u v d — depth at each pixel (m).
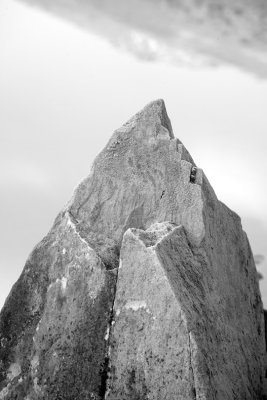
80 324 3.01
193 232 3.16
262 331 3.89
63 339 3.04
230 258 3.56
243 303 3.64
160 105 3.50
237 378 3.11
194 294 2.90
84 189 3.38
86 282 3.05
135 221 3.26
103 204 3.33
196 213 3.19
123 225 3.26
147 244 2.92
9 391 3.13
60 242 3.27
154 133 3.41
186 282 2.90
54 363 3.03
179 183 3.27
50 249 3.30
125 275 2.95
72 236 3.22
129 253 2.96
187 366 2.63
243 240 3.84
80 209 3.35
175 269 2.89
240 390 3.10
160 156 3.35
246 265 3.83
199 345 2.67
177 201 3.24
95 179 3.39
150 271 2.84
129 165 3.38
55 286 3.18
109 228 3.27
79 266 3.11
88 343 2.95
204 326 2.84
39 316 3.20
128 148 3.41
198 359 2.62
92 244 3.15
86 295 3.03
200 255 3.13
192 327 2.69
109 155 3.42
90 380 2.89
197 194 3.21
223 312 3.22
